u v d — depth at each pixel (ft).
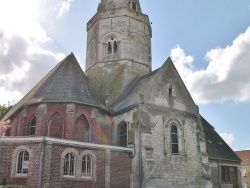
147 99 94.79
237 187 120.16
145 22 133.49
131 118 94.27
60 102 93.40
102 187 79.46
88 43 137.80
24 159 73.00
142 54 128.57
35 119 94.58
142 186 83.87
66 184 73.41
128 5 134.92
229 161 120.88
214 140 127.44
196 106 107.34
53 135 90.99
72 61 110.73
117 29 127.85
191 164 97.25
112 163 83.30
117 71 121.08
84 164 78.69
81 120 95.45
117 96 113.09
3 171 72.08
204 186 97.09
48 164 71.31
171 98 101.04
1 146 73.72
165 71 103.50
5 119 118.73
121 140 98.02
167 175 90.27
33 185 69.41
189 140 100.17
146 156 87.04
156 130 93.20
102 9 136.36
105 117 101.60
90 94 102.73
